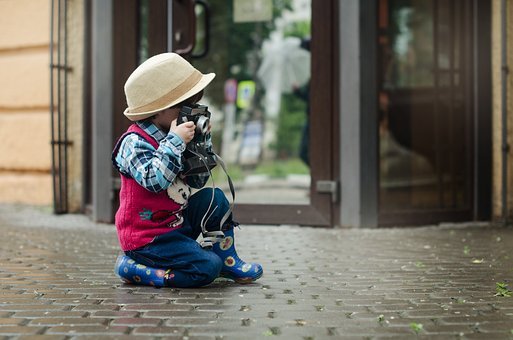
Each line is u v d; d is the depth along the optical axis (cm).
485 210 561
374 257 385
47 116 684
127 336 217
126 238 301
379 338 215
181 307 259
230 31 788
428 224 539
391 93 532
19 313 248
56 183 653
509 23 558
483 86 556
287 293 287
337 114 523
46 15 685
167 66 293
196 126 290
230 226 309
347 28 516
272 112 953
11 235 480
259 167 997
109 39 555
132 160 288
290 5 682
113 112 556
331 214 526
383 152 527
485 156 558
